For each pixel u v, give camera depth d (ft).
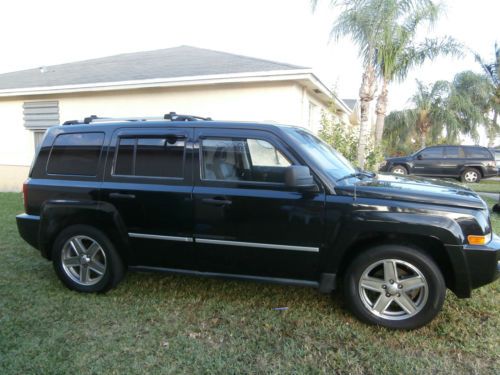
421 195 9.67
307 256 10.21
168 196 10.98
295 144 10.48
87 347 9.25
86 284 12.34
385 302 9.98
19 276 13.88
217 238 10.72
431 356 8.86
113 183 11.62
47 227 12.42
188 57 38.11
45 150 12.73
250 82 27.45
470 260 9.29
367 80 30.73
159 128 11.51
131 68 36.37
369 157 30.60
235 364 8.60
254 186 10.46
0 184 39.06
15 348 9.18
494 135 72.02
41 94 34.55
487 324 10.15
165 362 8.68
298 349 9.16
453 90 64.23
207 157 10.98
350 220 9.73
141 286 12.88
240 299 11.84
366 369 8.44
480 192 39.29
